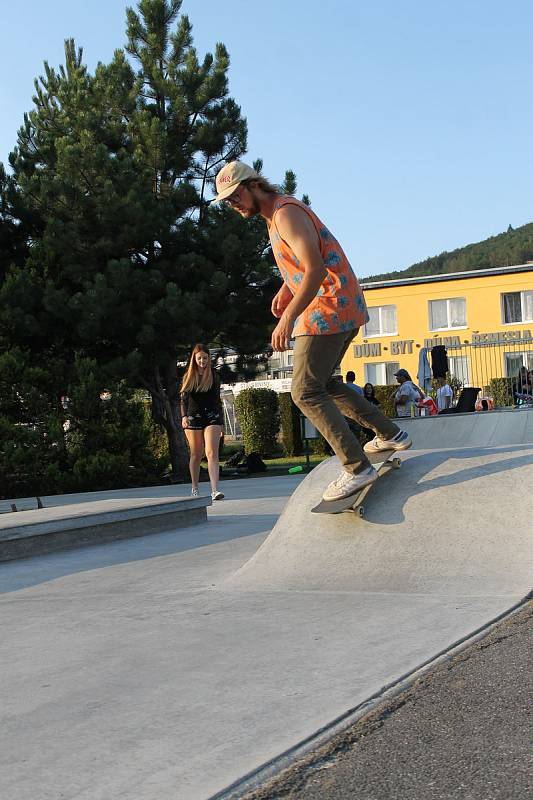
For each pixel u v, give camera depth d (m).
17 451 15.91
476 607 3.69
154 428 19.84
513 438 12.09
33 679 3.08
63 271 17.38
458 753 2.24
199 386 9.90
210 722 2.54
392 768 2.17
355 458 4.49
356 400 4.79
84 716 2.66
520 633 3.26
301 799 2.04
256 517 7.91
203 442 10.05
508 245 199.75
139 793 2.09
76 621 3.94
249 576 4.53
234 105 18.70
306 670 2.97
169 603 4.18
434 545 4.32
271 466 21.88
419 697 2.66
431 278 39.88
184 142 18.72
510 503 4.42
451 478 4.68
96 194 16.97
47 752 2.39
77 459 16.56
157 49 18.58
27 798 2.10
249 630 3.55
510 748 2.24
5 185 18.64
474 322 39.16
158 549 6.13
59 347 17.72
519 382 18.06
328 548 4.53
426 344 39.97
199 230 17.88
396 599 3.94
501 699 2.59
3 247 18.72
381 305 41.03
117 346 18.34
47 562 5.81
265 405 26.72
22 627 3.89
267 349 20.02
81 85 18.70
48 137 18.67
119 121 18.58
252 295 18.66
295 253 4.17
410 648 3.15
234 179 4.29
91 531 6.58
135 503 7.23
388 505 4.64
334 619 3.64
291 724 2.49
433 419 13.15
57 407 17.11
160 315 16.67
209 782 2.14
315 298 4.37
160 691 2.85
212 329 17.73
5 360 16.25
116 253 17.47
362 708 2.59
